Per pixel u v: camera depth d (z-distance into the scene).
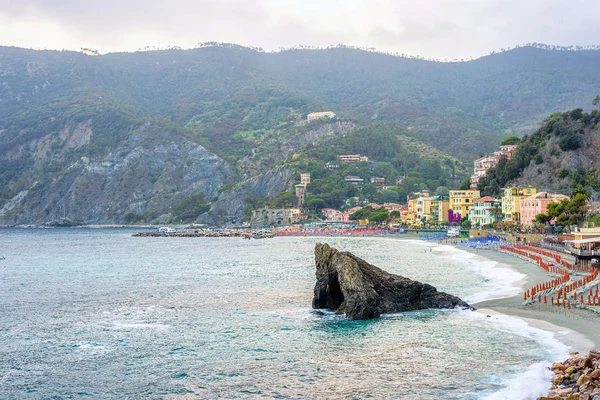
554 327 66.62
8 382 54.28
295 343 64.94
